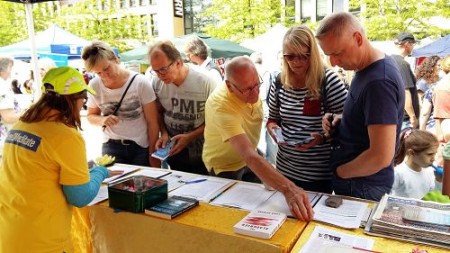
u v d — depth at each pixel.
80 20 17.06
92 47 2.18
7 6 15.34
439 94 2.99
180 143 2.21
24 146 1.31
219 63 6.49
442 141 2.96
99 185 1.51
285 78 1.80
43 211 1.33
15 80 5.11
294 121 1.83
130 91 2.29
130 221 1.48
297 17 14.73
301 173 1.86
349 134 1.52
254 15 13.30
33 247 1.34
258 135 1.96
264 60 7.21
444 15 10.07
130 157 2.40
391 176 1.60
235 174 2.02
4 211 1.37
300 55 1.67
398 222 1.21
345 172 1.52
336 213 1.38
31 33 3.66
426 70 4.20
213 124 1.93
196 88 2.19
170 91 2.26
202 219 1.38
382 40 10.38
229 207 1.49
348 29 1.36
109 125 2.30
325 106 1.75
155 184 1.54
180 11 17.33
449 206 1.33
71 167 1.33
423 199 1.48
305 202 1.37
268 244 1.17
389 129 1.32
